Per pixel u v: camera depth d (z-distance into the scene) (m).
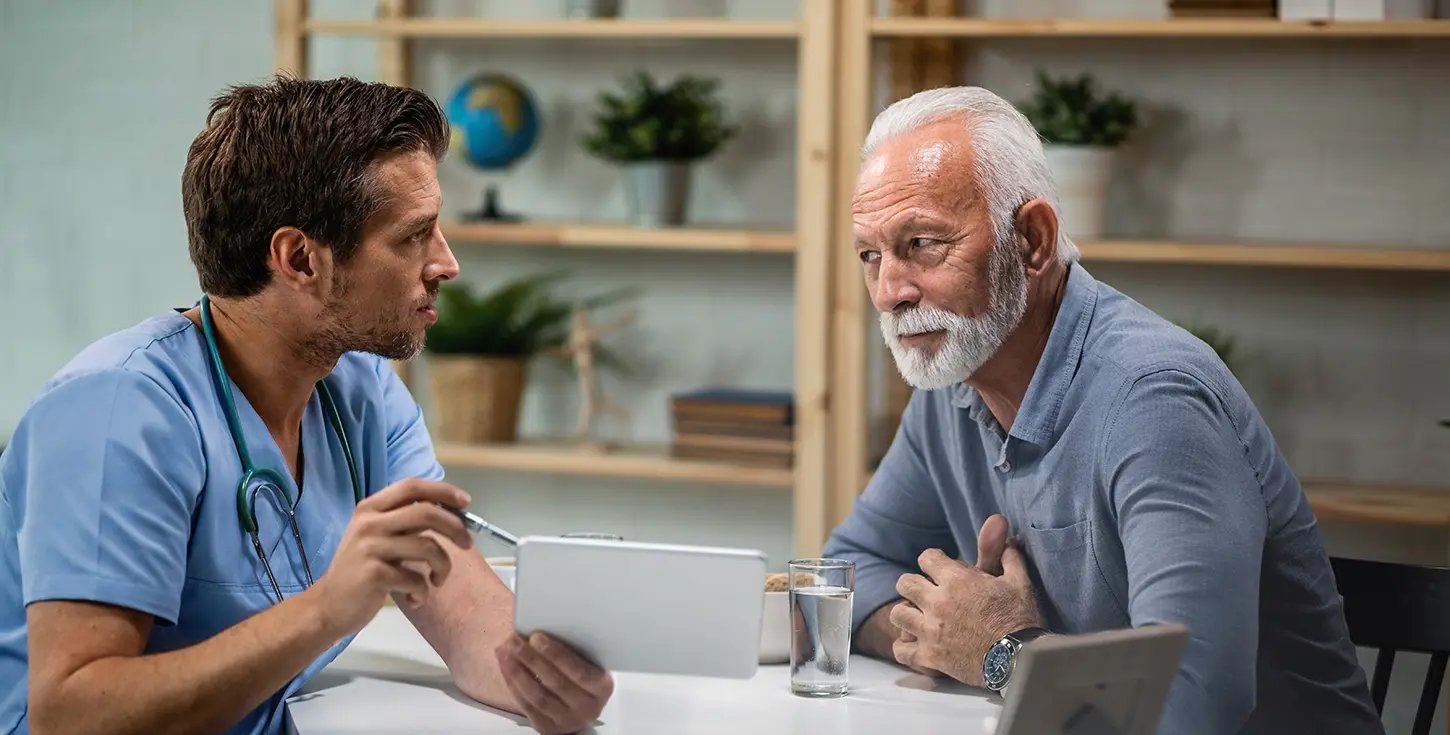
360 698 1.44
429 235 1.44
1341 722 1.58
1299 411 2.85
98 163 3.39
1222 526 1.35
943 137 1.51
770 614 1.56
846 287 2.76
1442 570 1.68
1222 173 2.84
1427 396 2.79
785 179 3.06
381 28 2.97
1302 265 2.83
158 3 3.33
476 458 2.99
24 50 3.41
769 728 1.31
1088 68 2.88
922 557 1.53
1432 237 2.76
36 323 3.45
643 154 2.90
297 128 1.37
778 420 2.85
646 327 3.18
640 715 1.35
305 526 1.50
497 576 1.56
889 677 1.53
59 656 1.25
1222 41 2.82
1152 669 1.09
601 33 2.86
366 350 1.45
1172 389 1.41
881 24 2.71
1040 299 1.54
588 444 3.08
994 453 1.62
